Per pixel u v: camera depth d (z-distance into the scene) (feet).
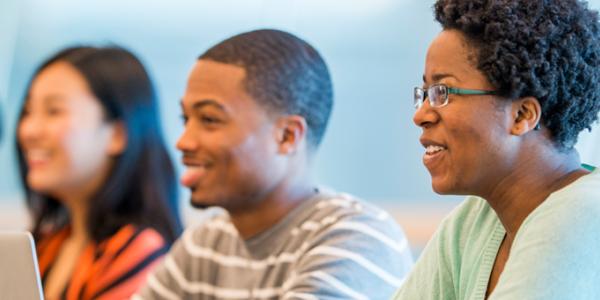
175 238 10.12
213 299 7.62
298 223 7.23
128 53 10.53
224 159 7.15
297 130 7.34
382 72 20.58
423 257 6.25
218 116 7.14
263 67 7.22
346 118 20.72
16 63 22.71
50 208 10.75
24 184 10.83
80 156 10.23
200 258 7.77
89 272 9.66
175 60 22.20
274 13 21.08
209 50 7.39
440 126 5.23
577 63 5.11
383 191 20.51
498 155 5.17
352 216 7.06
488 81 5.09
